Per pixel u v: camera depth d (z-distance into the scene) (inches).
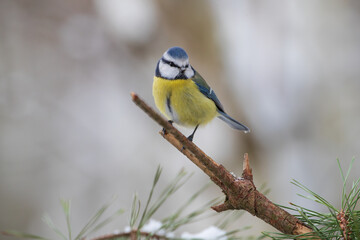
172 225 147.5
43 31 604.4
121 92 575.5
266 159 485.1
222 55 517.7
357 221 119.2
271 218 135.2
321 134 491.2
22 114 557.0
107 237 146.9
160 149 510.6
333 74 512.7
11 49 594.9
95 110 567.8
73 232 446.9
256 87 506.3
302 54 509.4
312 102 499.8
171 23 527.8
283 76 504.1
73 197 487.8
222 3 519.5
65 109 569.0
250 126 494.6
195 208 426.0
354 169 457.1
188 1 516.7
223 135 483.5
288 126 491.8
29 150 528.1
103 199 478.3
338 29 529.7
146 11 532.4
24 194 499.5
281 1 514.0
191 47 525.7
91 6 600.1
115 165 507.5
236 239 148.1
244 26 515.8
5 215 490.0
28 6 603.5
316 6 523.5
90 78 591.5
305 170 469.4
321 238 122.7
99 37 596.1
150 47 553.6
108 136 535.8
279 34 512.7
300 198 444.8
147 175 489.1
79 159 521.0
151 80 562.3
